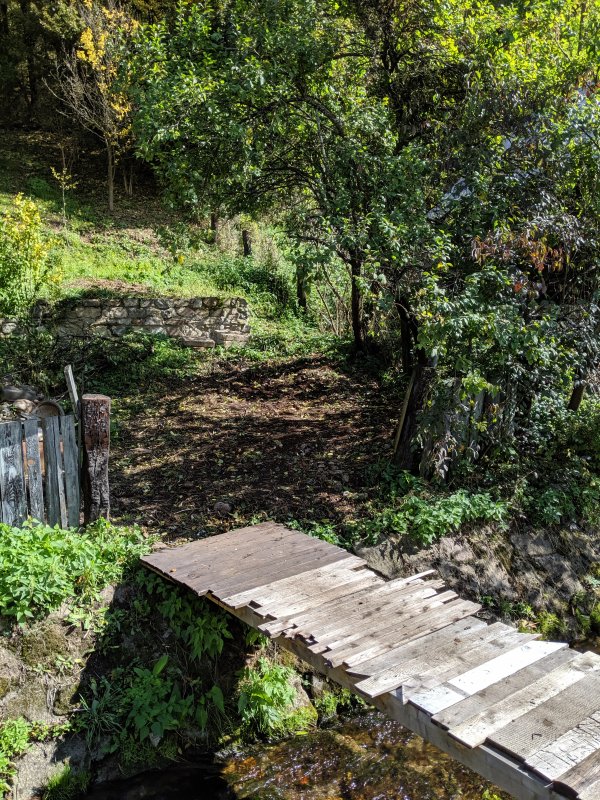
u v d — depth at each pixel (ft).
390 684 13.76
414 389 26.84
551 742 11.94
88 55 59.11
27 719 17.08
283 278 50.29
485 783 17.37
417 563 23.21
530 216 25.46
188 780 17.39
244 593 17.72
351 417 33.53
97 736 17.48
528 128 25.89
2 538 18.35
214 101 26.37
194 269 51.83
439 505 24.53
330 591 18.15
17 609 17.33
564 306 26.55
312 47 28.48
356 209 26.86
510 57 28.48
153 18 65.62
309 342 43.50
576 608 24.81
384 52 30.83
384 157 26.66
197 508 24.31
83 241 54.19
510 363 25.43
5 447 19.25
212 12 30.07
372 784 17.37
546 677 14.02
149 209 63.05
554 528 26.58
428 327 22.38
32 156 68.54
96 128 66.33
